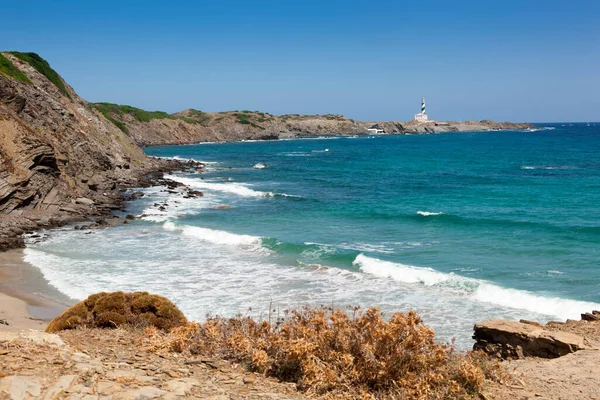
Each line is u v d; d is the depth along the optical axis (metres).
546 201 38.75
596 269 19.48
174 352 6.92
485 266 20.44
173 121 154.75
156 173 61.47
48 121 46.31
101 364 5.79
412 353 5.88
